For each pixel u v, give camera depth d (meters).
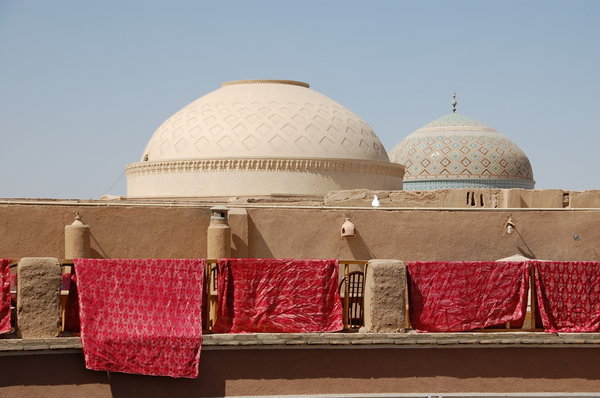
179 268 11.52
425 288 12.18
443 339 11.88
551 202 19.03
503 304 12.34
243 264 11.95
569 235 16.16
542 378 12.12
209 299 11.93
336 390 11.69
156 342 11.26
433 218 15.91
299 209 15.73
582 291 12.43
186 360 11.27
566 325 12.38
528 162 40.91
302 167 26.28
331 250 15.75
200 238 15.59
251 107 27.36
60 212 15.16
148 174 27.56
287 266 12.02
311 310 12.03
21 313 11.05
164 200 24.77
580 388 12.18
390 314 11.92
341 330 12.07
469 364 11.98
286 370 11.61
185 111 28.42
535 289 12.41
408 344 11.81
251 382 11.52
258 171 26.16
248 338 11.50
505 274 12.34
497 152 39.69
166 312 11.41
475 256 15.97
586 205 19.00
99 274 11.34
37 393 11.03
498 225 16.03
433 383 11.87
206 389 11.45
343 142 27.25
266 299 11.97
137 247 15.39
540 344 12.09
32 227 15.06
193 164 26.50
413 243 15.87
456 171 39.50
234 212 15.52
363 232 15.78
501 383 12.02
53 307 11.14
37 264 11.10
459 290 12.23
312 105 27.86
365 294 12.26
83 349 11.09
